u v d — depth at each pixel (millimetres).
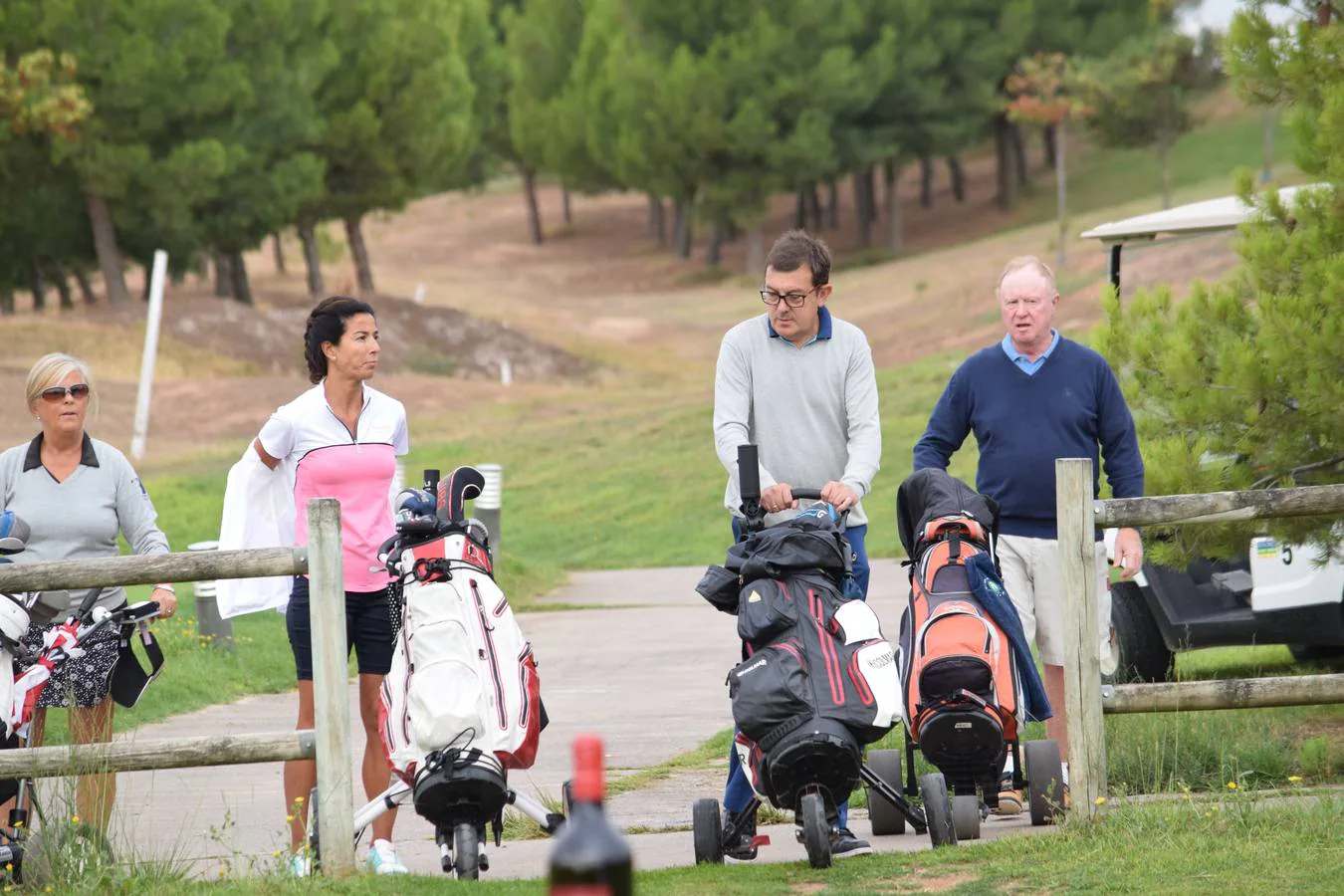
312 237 150000
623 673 29219
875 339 116188
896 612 35062
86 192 114750
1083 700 13609
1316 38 18516
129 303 114562
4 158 110812
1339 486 13594
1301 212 18281
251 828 16859
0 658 13445
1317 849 12055
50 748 12797
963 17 178875
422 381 102000
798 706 12344
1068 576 13586
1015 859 12492
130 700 14438
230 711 25922
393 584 13734
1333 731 18031
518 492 67938
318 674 12883
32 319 106875
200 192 113312
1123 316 19625
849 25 167625
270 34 122062
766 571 13055
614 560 53500
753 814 13953
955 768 13789
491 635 13086
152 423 85125
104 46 108062
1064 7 178625
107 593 14789
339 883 12305
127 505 15055
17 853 12953
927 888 11875
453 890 12078
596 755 3652
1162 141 141375
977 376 15859
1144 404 19156
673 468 69750
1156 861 11977
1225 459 18531
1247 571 22734
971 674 13594
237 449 77000
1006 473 15688
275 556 12898
